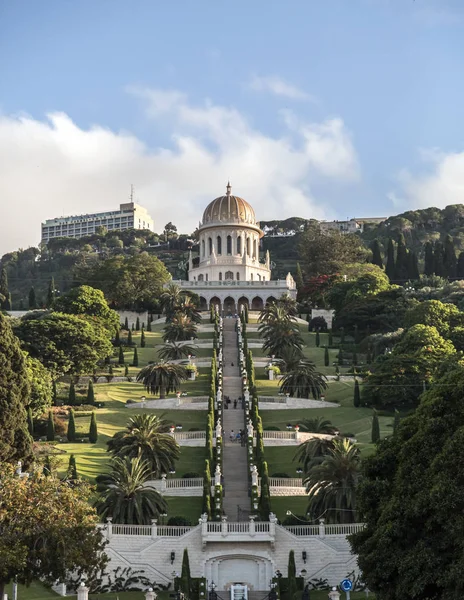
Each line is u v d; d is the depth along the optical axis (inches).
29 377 4232.3
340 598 2647.6
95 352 5546.3
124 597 2716.5
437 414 2212.1
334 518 3009.4
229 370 5743.1
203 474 3585.1
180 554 2915.8
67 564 2310.5
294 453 3946.9
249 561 2933.1
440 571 1961.1
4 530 2304.4
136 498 2965.1
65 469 3629.4
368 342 6314.0
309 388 4847.4
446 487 2017.7
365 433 4261.8
